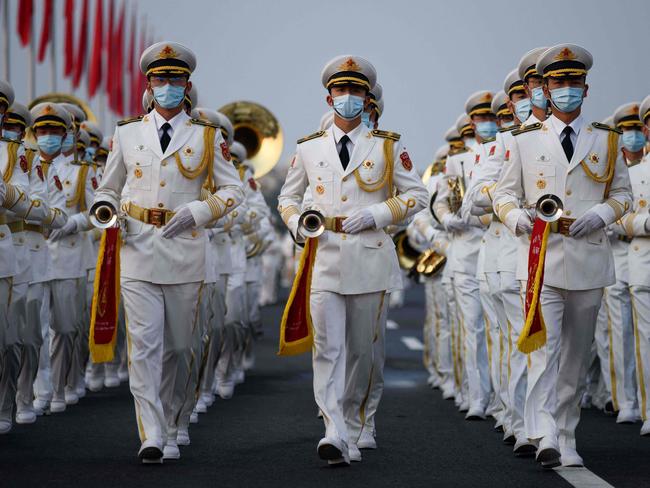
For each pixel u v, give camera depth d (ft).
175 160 42.19
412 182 42.63
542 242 39.32
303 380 69.92
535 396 40.55
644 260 50.01
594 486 37.27
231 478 38.86
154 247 41.63
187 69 42.32
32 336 51.44
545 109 43.34
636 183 50.72
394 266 42.88
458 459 42.73
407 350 88.89
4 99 47.11
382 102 54.39
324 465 41.34
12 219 48.70
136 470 40.34
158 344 41.81
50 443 46.24
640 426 51.19
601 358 55.77
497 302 49.21
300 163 43.06
